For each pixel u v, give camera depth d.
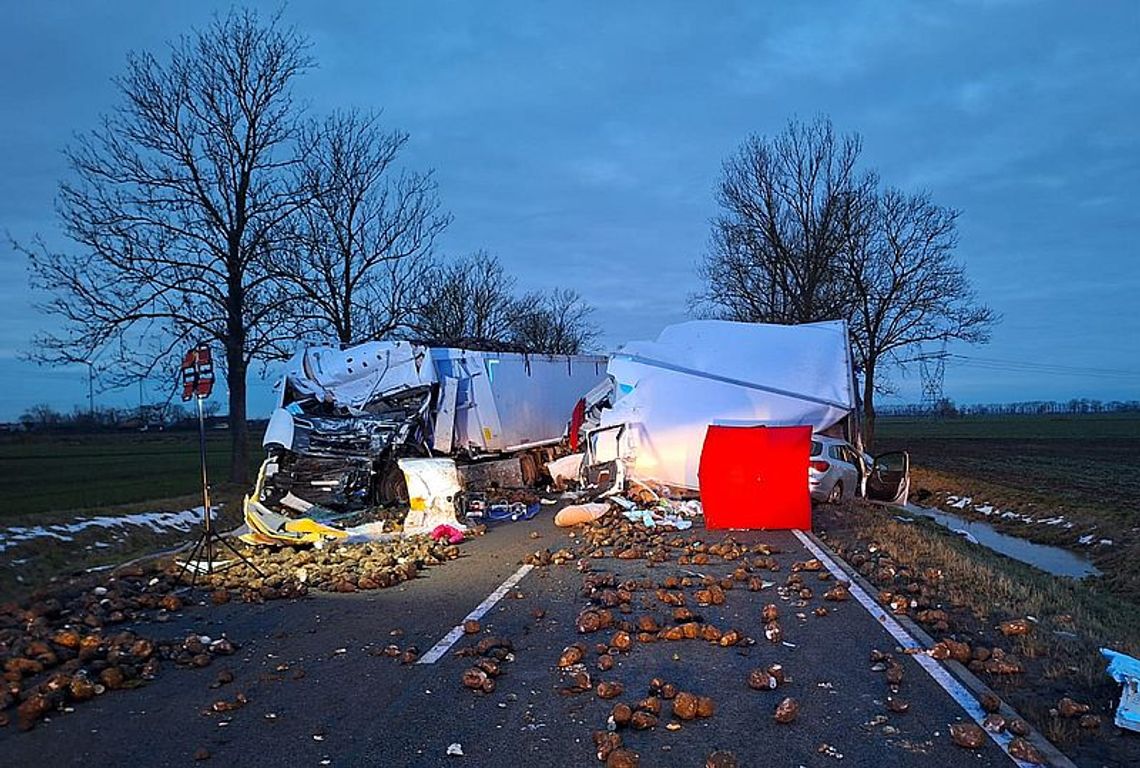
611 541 13.30
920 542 13.07
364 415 17.59
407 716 5.84
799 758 5.05
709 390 18.06
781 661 6.96
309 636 8.05
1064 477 32.16
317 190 24.30
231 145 23.11
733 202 39.50
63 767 5.13
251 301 23.42
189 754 5.28
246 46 23.12
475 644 7.48
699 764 5.00
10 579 13.61
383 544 13.23
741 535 13.82
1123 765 4.90
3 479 34.41
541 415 23.22
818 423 18.25
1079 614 9.06
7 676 6.65
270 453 16.25
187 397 11.70
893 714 5.74
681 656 7.13
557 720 5.73
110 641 7.58
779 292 40.16
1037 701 5.92
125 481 33.16
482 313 44.19
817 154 38.00
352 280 25.95
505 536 14.47
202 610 9.34
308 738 5.49
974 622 8.21
